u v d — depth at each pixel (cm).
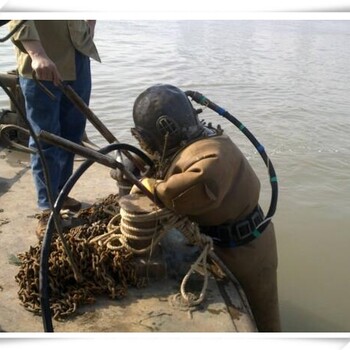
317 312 362
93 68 1047
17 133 458
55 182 329
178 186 240
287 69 1181
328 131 728
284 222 477
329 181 566
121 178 288
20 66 311
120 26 1880
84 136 482
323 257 425
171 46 1445
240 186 262
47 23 310
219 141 254
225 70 1130
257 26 2150
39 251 270
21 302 252
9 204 355
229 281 270
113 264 260
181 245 291
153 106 252
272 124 746
